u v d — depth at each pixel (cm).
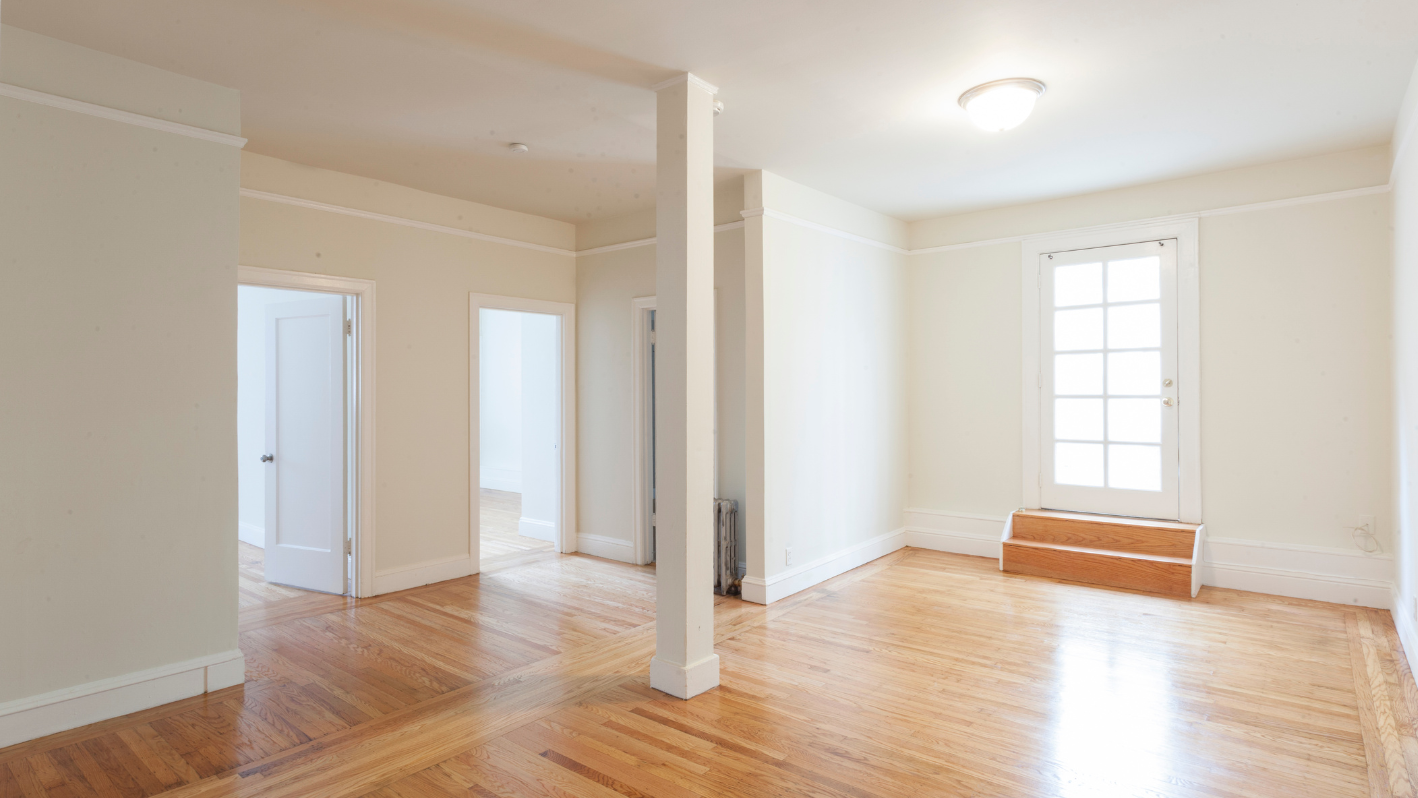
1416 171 312
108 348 285
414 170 447
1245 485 464
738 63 302
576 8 258
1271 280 452
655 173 454
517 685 327
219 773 251
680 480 312
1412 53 295
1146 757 260
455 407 511
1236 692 312
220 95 319
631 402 560
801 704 305
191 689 311
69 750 264
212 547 315
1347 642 369
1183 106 353
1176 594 455
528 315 664
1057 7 258
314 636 391
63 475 275
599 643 382
